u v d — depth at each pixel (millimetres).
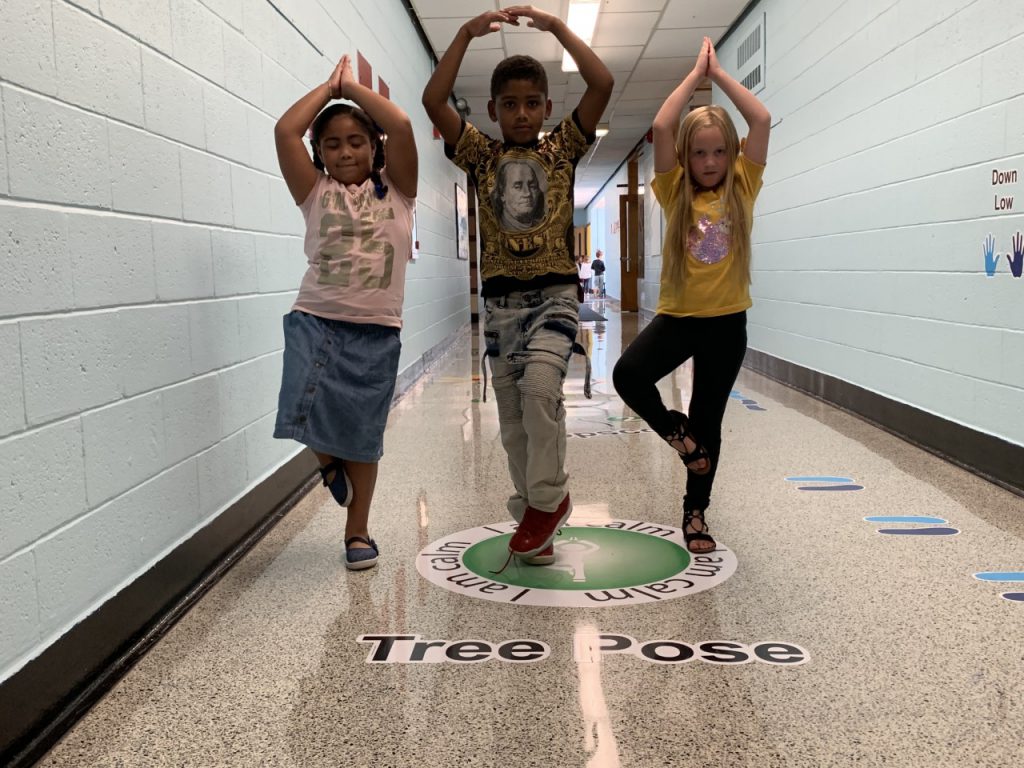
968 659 1721
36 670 1453
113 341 1812
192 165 2283
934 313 3703
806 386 5531
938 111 3609
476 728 1483
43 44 1556
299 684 1669
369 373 2291
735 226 2342
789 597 2086
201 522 2289
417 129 6895
